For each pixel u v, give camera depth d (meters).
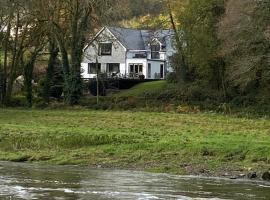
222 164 40.16
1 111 79.50
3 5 87.00
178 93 87.31
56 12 89.94
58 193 28.61
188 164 40.56
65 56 91.38
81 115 74.31
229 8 73.81
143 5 115.31
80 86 91.25
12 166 40.69
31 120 66.62
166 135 52.44
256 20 72.31
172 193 29.19
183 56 94.12
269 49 73.00
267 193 29.84
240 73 74.00
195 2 85.81
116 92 108.50
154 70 141.00
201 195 28.81
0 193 28.34
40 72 111.69
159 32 105.44
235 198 28.12
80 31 90.69
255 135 53.22
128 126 60.97
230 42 74.31
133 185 31.83
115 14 90.94
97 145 48.50
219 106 81.25
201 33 85.25
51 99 98.88
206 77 90.25
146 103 86.38
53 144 49.06
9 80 93.62
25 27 92.25
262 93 82.62
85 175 36.16
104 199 27.08
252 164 39.78
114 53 140.38
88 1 86.62
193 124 64.62
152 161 42.31
